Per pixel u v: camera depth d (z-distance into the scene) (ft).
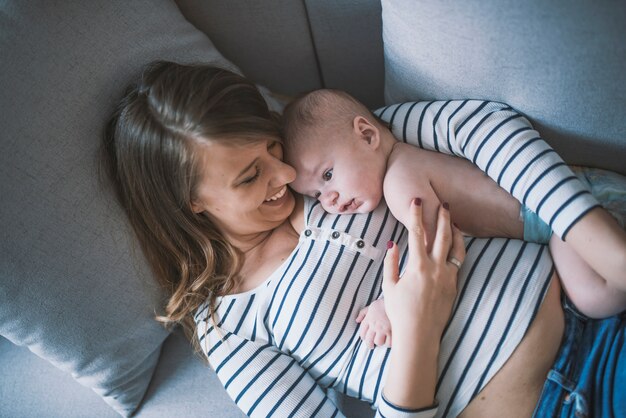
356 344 2.62
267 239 3.00
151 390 3.08
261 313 2.73
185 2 3.22
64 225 2.54
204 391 3.02
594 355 2.33
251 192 2.57
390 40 2.65
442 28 2.32
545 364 2.37
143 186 2.72
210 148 2.40
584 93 2.27
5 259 2.35
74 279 2.57
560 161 2.32
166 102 2.45
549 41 2.14
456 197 2.63
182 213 2.79
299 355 2.69
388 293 2.46
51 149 2.52
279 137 2.67
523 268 2.46
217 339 2.77
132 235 2.83
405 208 2.60
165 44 2.96
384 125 2.89
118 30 2.79
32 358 3.25
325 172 2.71
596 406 2.27
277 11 3.28
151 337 2.96
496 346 2.36
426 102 2.75
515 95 2.44
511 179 2.38
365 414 2.85
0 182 2.35
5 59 2.41
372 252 2.69
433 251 2.47
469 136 2.51
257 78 3.70
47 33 2.56
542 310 2.38
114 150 2.76
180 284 2.91
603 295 2.29
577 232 2.21
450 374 2.41
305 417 2.54
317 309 2.58
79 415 3.04
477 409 2.40
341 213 2.76
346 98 2.81
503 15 2.14
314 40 3.45
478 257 2.54
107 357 2.76
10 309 2.41
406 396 2.29
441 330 2.39
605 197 2.46
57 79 2.56
